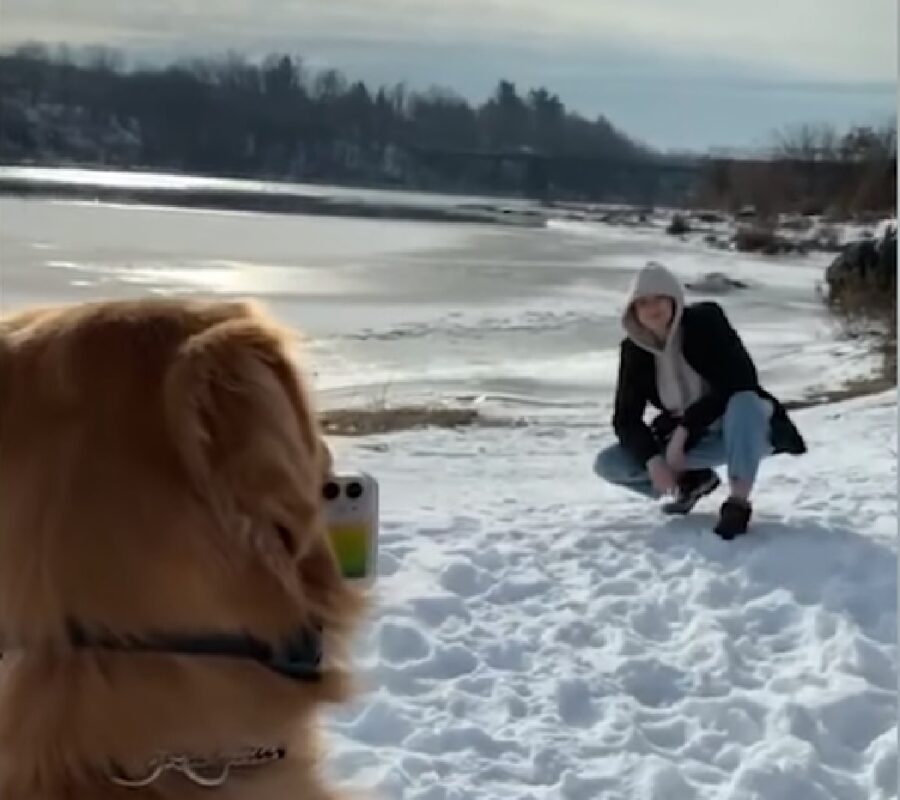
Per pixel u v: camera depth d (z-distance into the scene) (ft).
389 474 32.14
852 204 124.36
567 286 99.66
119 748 6.39
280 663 6.67
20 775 6.44
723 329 24.58
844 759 16.90
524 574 22.63
